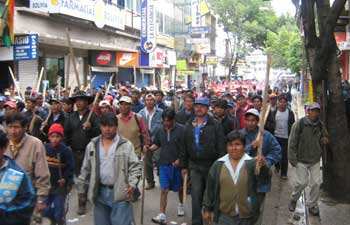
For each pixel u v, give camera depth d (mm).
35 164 5359
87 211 8672
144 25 30438
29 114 10422
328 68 9273
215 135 7164
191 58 53188
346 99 11758
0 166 3957
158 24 42250
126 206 5547
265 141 6770
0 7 16109
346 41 19719
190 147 7230
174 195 10141
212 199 5367
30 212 4078
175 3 51031
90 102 9516
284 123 11609
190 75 53875
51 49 22078
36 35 16266
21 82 19469
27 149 5344
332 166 9258
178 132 8016
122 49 26547
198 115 7227
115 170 5512
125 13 28922
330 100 9250
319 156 8039
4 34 15289
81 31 22469
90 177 5605
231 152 5250
